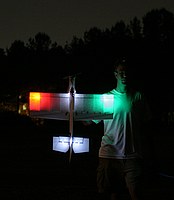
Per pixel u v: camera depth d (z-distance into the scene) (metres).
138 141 4.88
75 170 10.96
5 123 40.00
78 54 46.28
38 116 5.02
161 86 45.16
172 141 23.14
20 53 51.28
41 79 49.12
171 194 7.74
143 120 4.99
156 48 46.19
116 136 4.88
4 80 50.91
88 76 32.28
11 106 54.12
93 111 4.90
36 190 8.05
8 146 18.97
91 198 7.33
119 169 4.91
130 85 5.00
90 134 29.02
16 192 7.85
